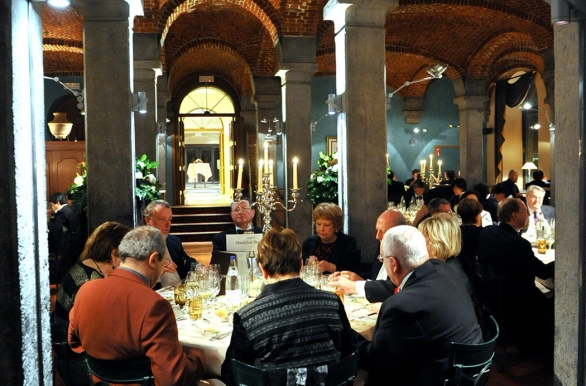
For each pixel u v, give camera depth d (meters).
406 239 3.08
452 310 2.94
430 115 21.61
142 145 10.34
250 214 5.48
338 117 7.16
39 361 2.64
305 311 2.62
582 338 2.84
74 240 8.30
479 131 17.31
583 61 2.79
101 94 6.52
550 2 2.84
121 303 2.75
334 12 6.91
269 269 2.73
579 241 2.84
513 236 5.02
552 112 12.86
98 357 2.79
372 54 6.82
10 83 2.41
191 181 28.50
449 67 17.17
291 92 10.74
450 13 13.45
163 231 5.10
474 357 2.84
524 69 18.92
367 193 6.86
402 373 3.03
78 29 14.11
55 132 14.41
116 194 6.55
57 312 3.58
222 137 23.06
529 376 4.86
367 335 3.44
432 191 10.87
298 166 10.88
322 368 2.56
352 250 5.09
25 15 2.58
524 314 5.07
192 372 2.81
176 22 14.12
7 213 2.41
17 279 2.43
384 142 6.88
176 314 3.77
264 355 2.58
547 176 18.67
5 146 2.40
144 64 9.95
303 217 11.05
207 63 18.66
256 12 10.88
